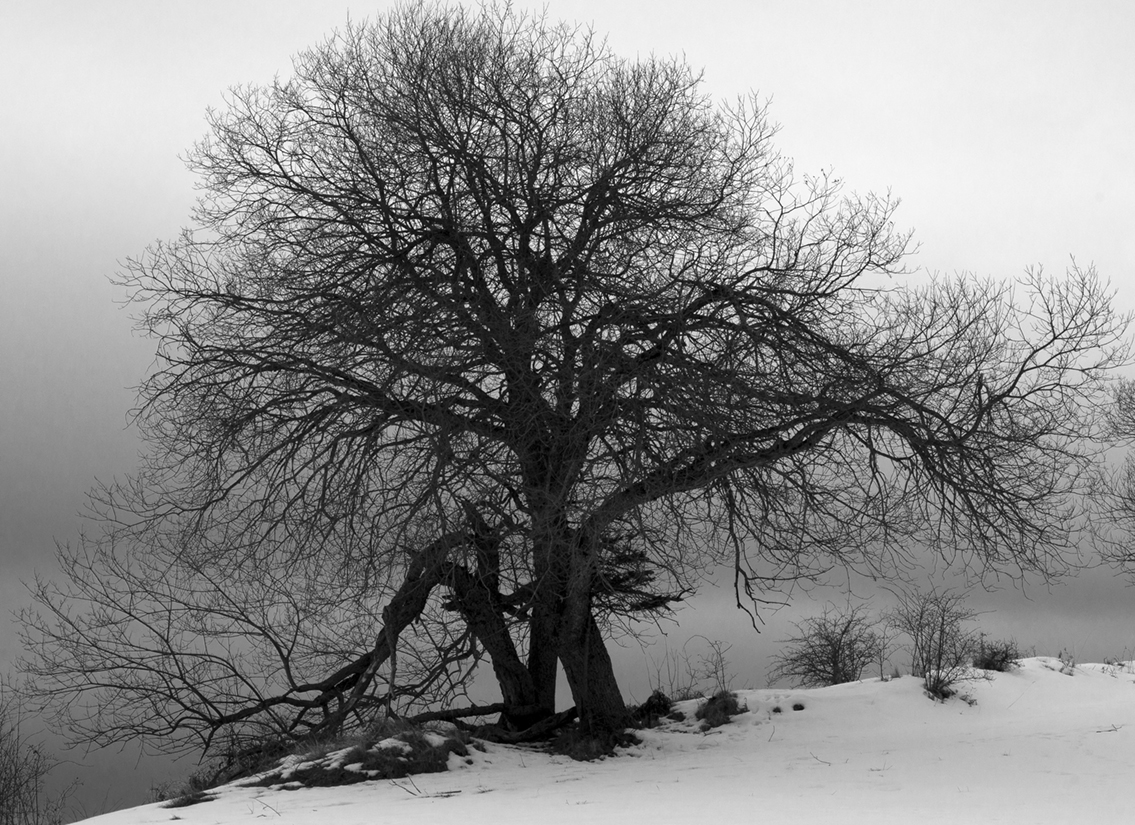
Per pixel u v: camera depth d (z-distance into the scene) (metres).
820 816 10.10
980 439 14.68
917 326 14.79
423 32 15.98
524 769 15.12
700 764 15.04
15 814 20.06
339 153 15.76
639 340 14.45
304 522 15.45
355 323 14.71
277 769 15.00
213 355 15.88
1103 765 13.77
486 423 14.92
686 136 15.56
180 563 18.09
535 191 15.17
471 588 17.48
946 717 18.95
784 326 14.12
